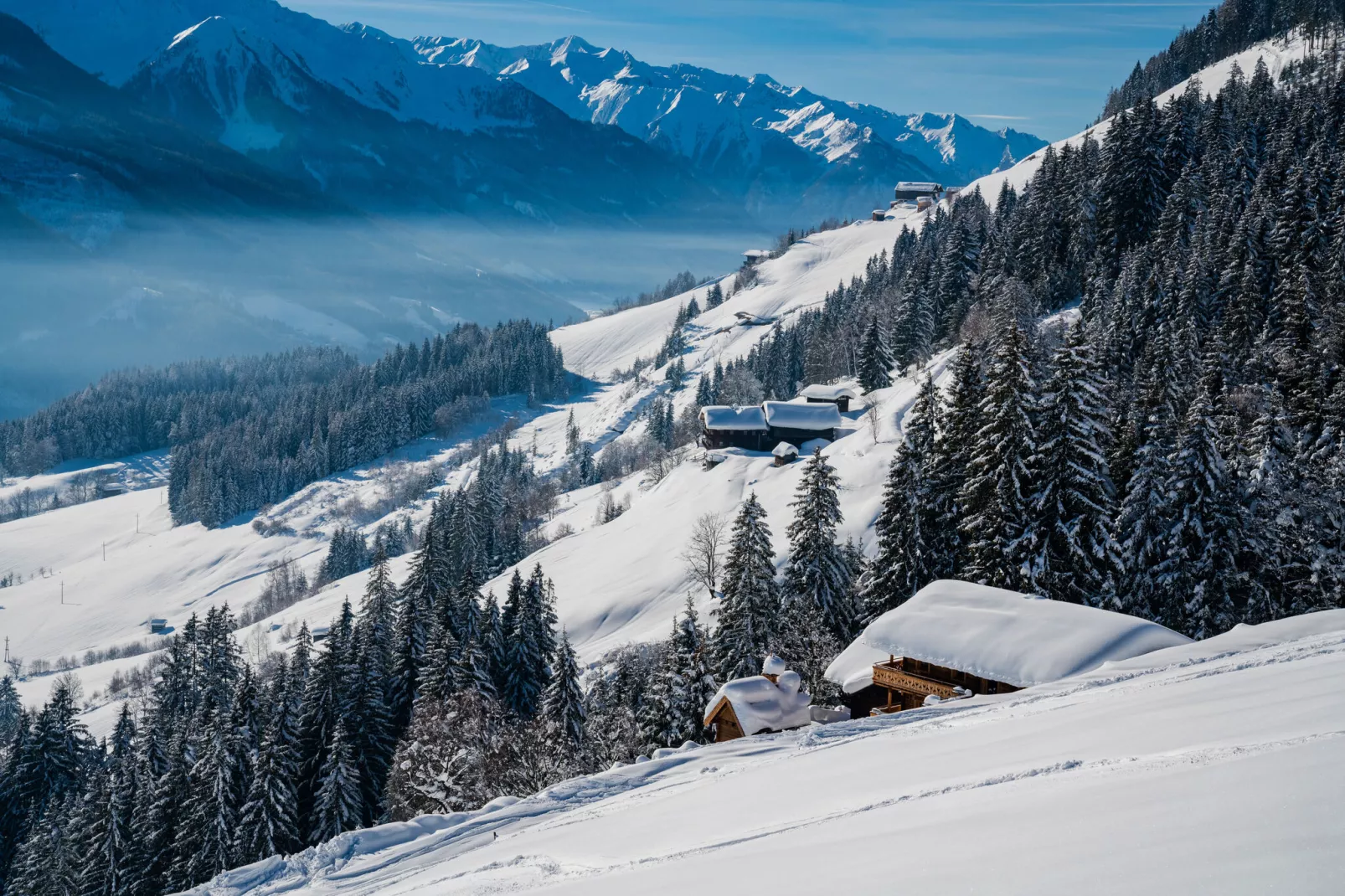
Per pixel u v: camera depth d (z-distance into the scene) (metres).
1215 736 11.18
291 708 62.59
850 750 19.50
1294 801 6.49
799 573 60.34
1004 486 46.50
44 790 81.69
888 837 9.73
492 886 14.82
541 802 22.19
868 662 41.91
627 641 82.88
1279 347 71.06
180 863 59.97
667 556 99.88
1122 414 57.22
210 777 60.47
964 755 15.33
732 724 42.22
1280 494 47.31
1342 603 44.97
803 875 8.84
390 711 68.12
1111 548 45.41
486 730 52.75
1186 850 6.02
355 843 22.06
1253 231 94.62
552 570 111.19
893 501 54.72
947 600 38.44
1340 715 10.24
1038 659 32.88
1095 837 7.10
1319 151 110.06
